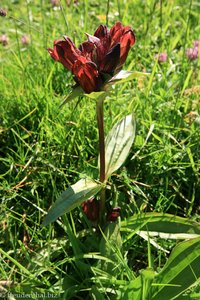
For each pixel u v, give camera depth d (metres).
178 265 0.23
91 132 0.32
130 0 0.48
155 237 0.26
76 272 0.24
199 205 0.29
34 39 0.44
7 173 0.30
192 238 0.23
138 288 0.22
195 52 0.37
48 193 0.29
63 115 0.32
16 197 0.29
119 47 0.22
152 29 0.44
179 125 0.32
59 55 0.23
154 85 0.36
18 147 0.30
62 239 0.26
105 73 0.23
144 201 0.28
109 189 0.29
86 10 0.42
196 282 0.22
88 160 0.31
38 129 0.32
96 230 0.27
